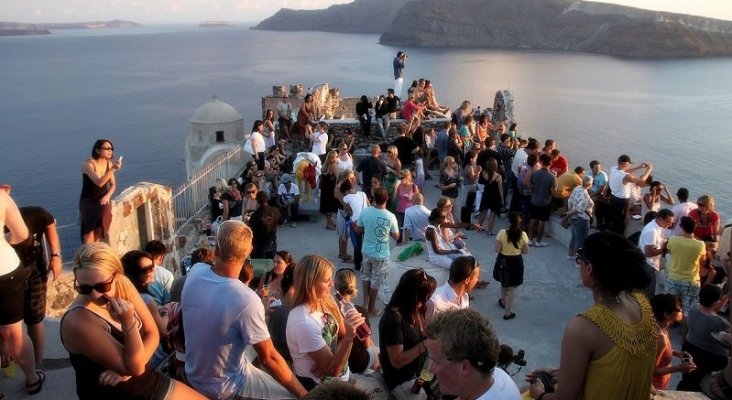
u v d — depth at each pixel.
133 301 4.34
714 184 107.06
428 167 18.92
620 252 3.32
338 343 5.91
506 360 6.02
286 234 14.36
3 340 5.96
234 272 4.78
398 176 14.30
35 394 5.92
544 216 13.23
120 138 168.00
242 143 35.25
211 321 4.63
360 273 12.09
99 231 8.82
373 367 6.66
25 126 184.75
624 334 3.25
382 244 9.91
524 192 13.79
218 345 4.69
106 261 4.02
